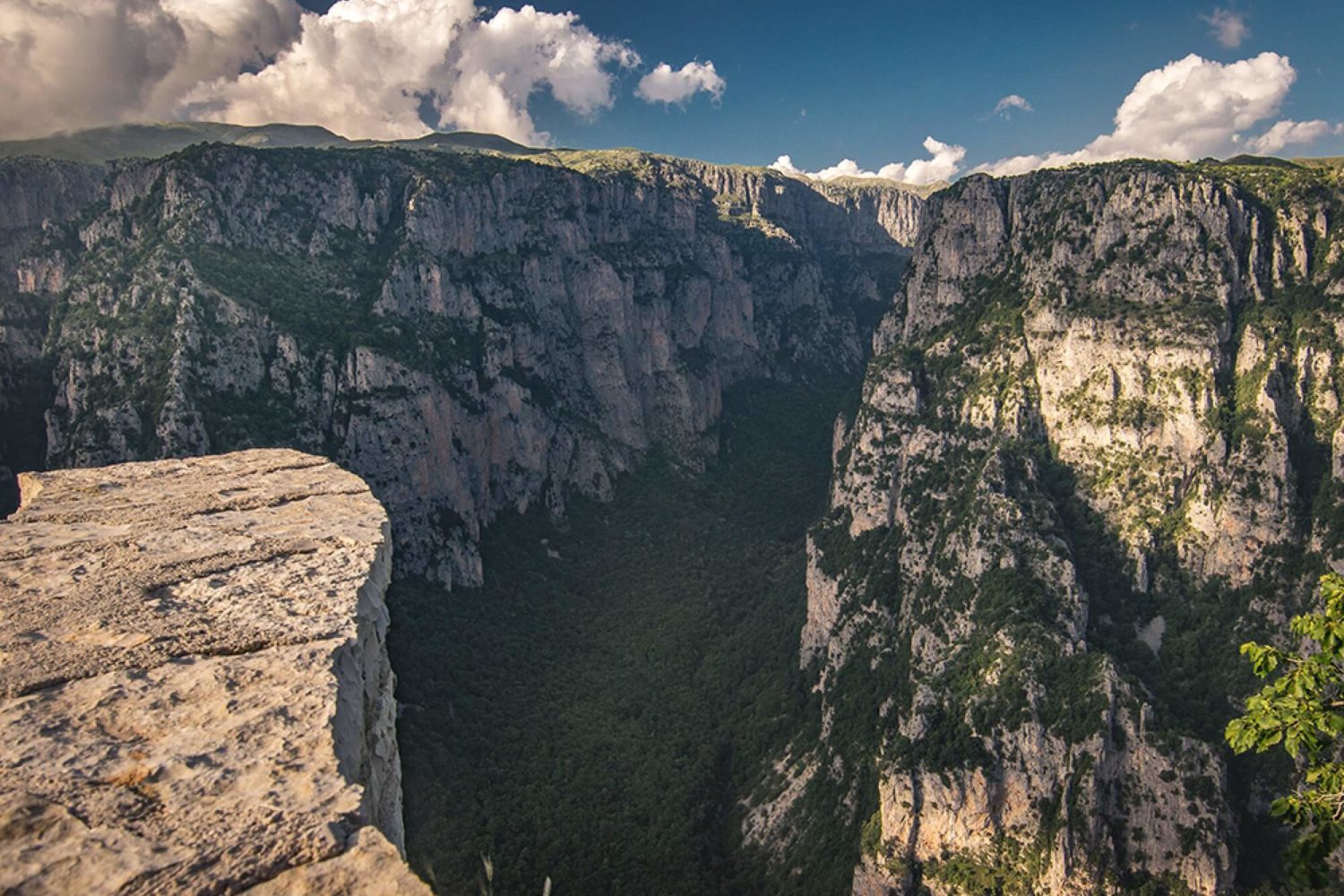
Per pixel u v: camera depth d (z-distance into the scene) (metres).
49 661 9.96
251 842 7.50
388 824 12.17
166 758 8.49
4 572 12.51
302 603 12.01
